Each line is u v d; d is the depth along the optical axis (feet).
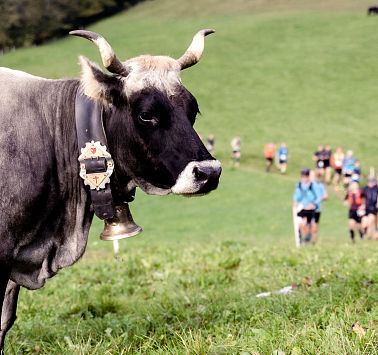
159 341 24.67
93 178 21.49
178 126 20.42
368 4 342.85
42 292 40.45
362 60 259.39
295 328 23.41
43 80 22.36
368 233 86.74
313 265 44.19
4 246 20.66
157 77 20.72
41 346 26.58
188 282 40.52
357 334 21.35
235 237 91.66
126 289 40.16
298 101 226.99
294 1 369.09
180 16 368.89
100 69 20.80
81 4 337.31
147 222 107.86
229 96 234.99
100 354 23.82
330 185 143.02
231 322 27.09
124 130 21.03
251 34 304.50
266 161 168.66
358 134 195.31
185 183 20.10
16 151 20.80
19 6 308.19
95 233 91.81
